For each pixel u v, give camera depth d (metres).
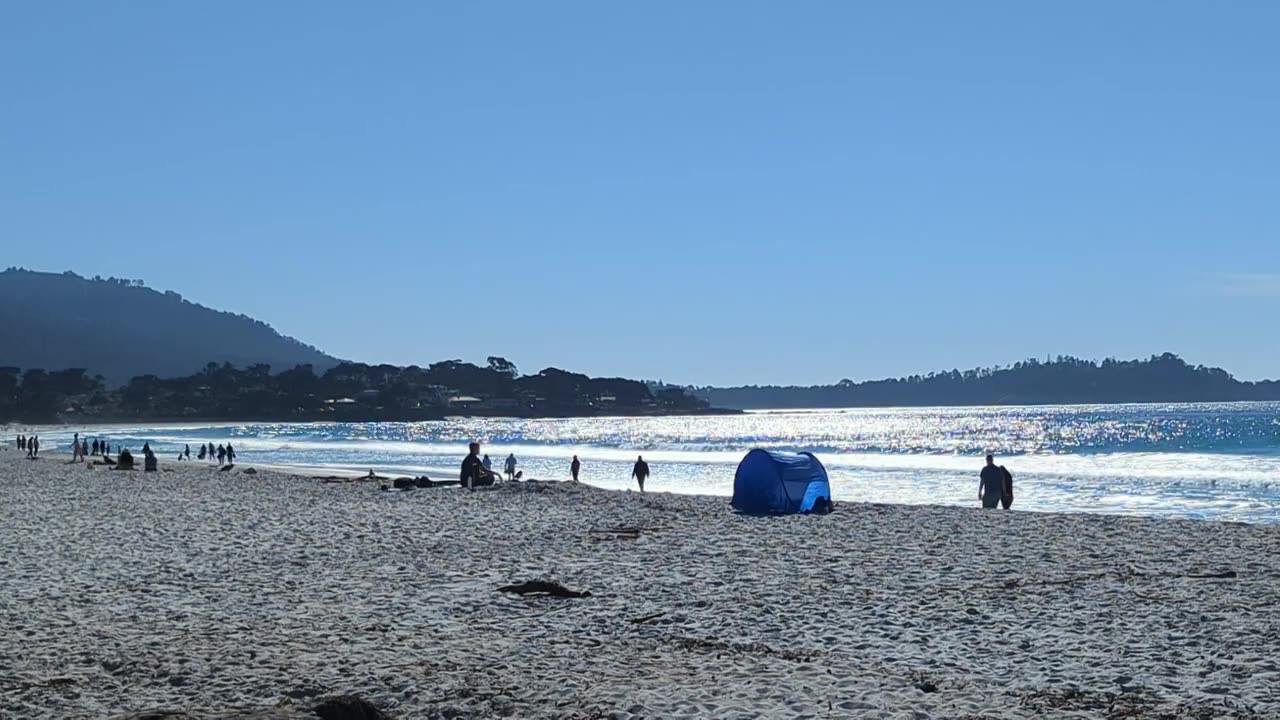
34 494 37.00
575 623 13.43
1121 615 13.39
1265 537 21.14
